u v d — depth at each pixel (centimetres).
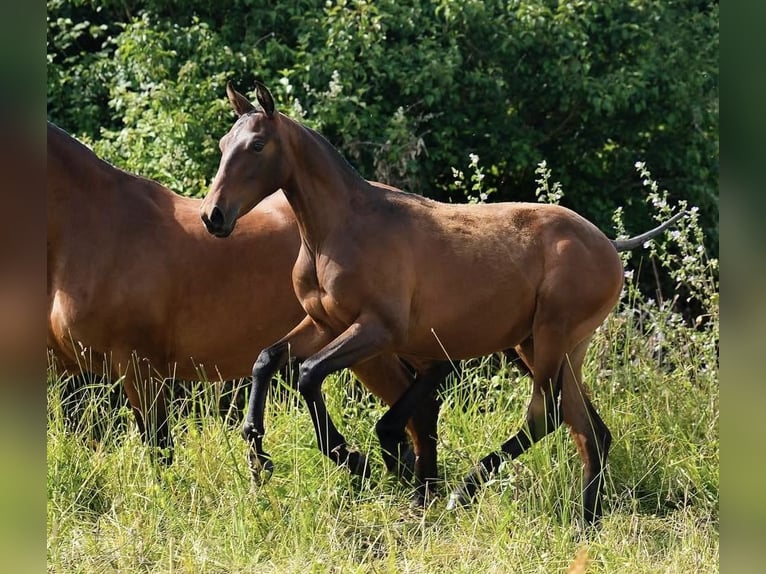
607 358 1177
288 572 811
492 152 1814
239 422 1149
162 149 1594
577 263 960
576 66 1748
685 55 1795
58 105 1794
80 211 990
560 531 893
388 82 1727
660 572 829
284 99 1656
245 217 1058
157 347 1020
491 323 952
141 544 852
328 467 980
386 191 966
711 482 1033
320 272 927
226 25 1759
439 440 1046
